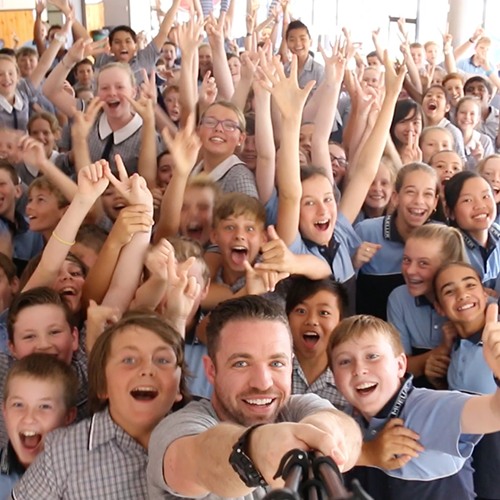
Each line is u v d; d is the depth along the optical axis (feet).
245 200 8.10
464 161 13.02
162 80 19.53
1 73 15.71
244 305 4.25
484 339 4.58
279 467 2.47
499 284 8.43
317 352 6.93
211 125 10.22
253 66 12.62
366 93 12.78
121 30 20.40
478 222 8.95
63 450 4.75
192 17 12.61
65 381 5.60
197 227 9.16
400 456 5.24
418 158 12.17
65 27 17.53
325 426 3.11
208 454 3.26
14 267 8.21
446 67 21.43
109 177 6.90
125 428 4.88
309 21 35.19
